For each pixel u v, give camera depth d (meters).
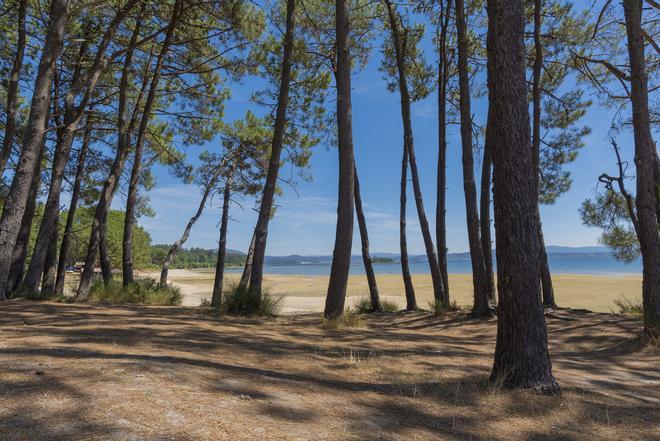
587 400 4.03
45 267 16.09
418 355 5.80
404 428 3.10
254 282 10.01
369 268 15.27
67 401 2.73
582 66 14.04
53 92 15.12
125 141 13.69
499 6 4.33
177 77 14.93
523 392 3.99
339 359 5.12
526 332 4.14
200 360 4.17
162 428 2.51
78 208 21.95
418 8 15.33
